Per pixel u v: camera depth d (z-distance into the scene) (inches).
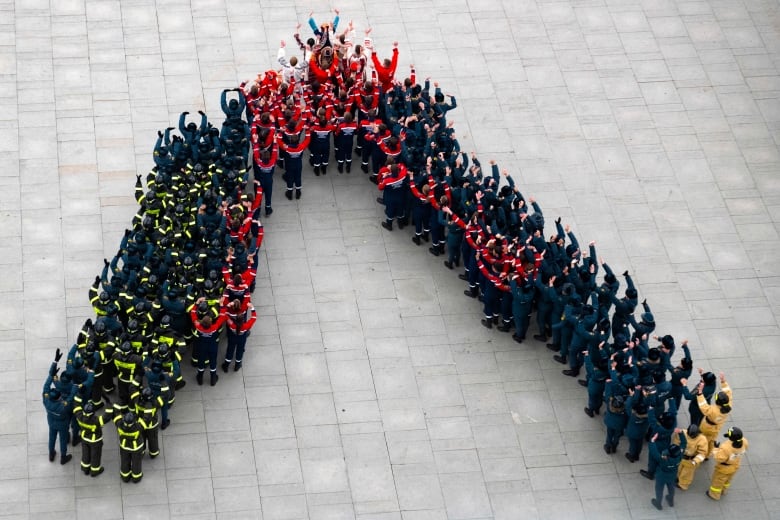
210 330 1243.2
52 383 1208.8
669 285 1428.4
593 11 1721.2
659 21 1716.3
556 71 1643.7
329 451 1256.8
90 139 1508.4
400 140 1417.3
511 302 1341.0
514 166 1533.0
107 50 1605.6
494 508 1224.8
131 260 1284.4
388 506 1220.5
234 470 1234.6
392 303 1387.8
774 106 1626.5
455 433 1280.8
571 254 1330.0
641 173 1540.4
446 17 1694.1
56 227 1421.0
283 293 1385.3
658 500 1225.4
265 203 1448.1
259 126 1428.4
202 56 1609.3
